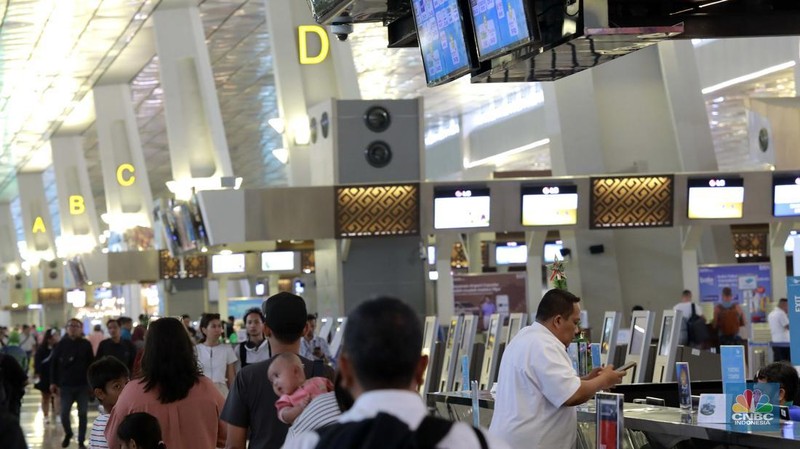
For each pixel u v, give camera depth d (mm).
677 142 22609
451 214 20656
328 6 8680
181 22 28500
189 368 5957
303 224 20547
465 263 38156
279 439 5055
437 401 8969
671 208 20906
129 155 40125
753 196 20891
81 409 16672
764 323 20344
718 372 12398
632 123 22797
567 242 23219
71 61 36125
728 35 8180
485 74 7781
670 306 23047
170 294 37281
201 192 20828
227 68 41594
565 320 6262
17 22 30500
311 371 5199
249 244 24719
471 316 15594
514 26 7047
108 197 39656
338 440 2619
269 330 5195
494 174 34750
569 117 22703
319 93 23234
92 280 40250
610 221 20922
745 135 49656
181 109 28234
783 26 8250
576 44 6984
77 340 16734
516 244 32062
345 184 20609
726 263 25031
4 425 3424
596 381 6125
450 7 7805
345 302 21297
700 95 22719
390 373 2732
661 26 6934
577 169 22578
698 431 5902
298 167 23016
